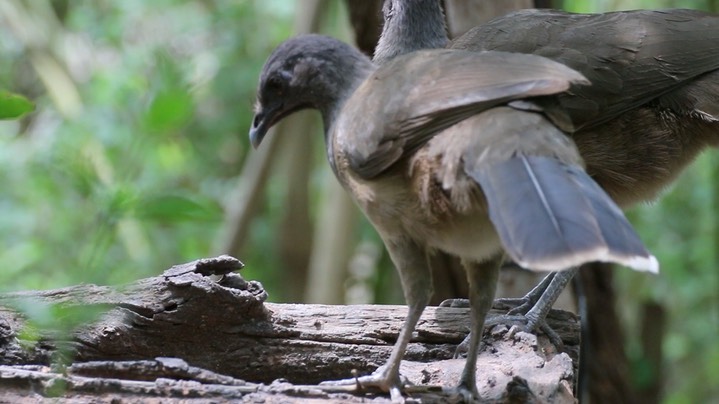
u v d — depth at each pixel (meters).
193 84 16.95
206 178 24.31
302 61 9.28
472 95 7.93
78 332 9.23
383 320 9.81
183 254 21.33
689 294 20.31
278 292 22.52
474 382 8.57
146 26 25.62
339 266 19.61
